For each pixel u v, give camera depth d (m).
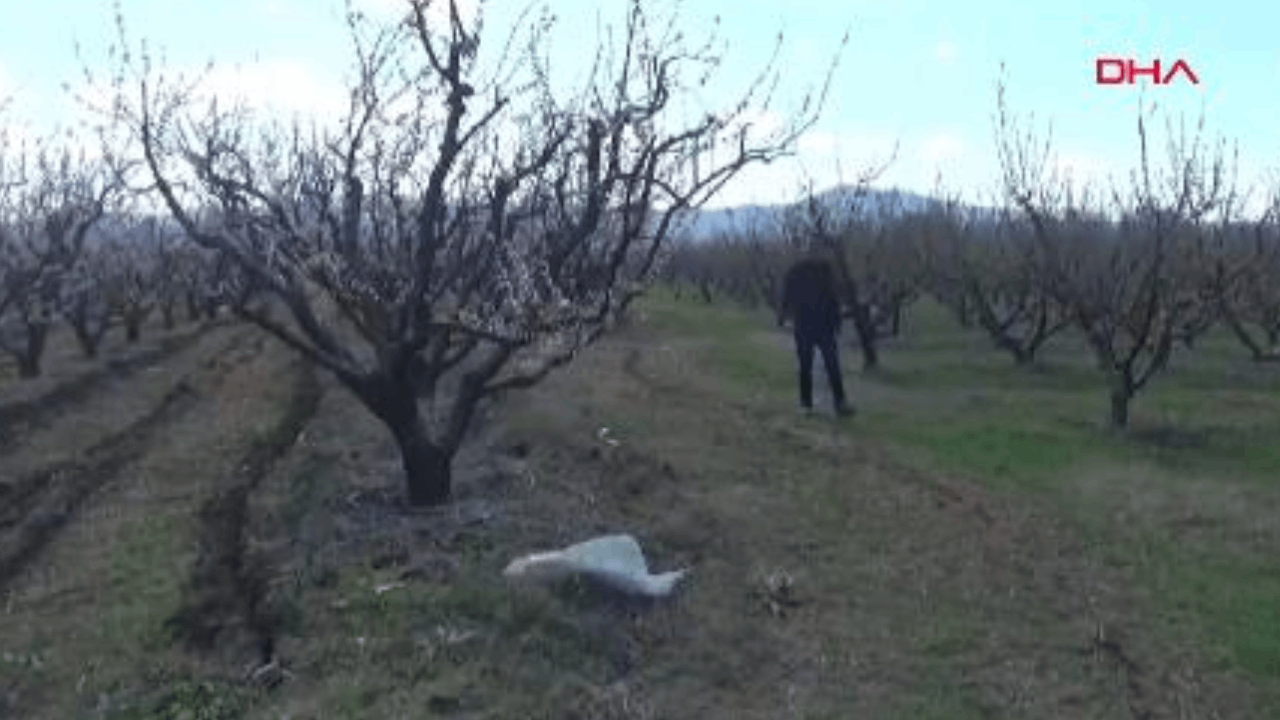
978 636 9.27
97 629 9.23
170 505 12.37
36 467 14.19
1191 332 22.14
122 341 26.12
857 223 28.52
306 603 9.18
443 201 11.15
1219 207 21.81
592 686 8.12
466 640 8.36
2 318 20.78
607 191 10.92
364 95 11.15
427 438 11.26
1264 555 11.18
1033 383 20.50
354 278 11.09
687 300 42.47
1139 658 8.96
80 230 23.11
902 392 19.55
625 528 11.07
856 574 10.47
